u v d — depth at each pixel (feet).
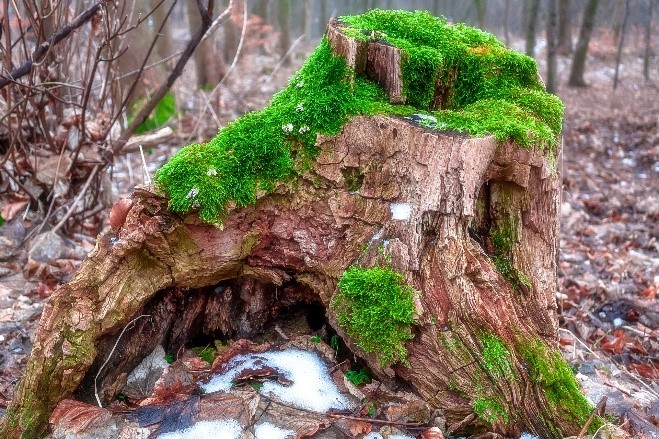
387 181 7.55
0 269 12.81
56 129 14.46
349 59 7.94
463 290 7.26
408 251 7.30
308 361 7.91
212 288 8.31
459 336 7.12
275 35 53.42
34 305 11.55
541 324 7.93
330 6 81.66
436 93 8.80
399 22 9.23
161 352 8.04
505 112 7.92
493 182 7.99
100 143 14.03
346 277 7.32
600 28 66.64
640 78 54.39
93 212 14.98
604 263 17.65
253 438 6.60
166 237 7.43
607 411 8.24
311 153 7.80
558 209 8.30
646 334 12.97
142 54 22.66
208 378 7.51
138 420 6.77
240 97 34.14
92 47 15.26
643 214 23.00
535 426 7.14
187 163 7.46
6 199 14.33
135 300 7.30
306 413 7.02
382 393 7.32
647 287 15.85
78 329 7.05
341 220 7.73
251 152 7.64
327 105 7.68
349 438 6.76
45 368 7.02
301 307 8.81
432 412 7.18
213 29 17.88
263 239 7.93
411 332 7.18
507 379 7.08
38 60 12.28
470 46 9.11
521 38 67.92
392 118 7.54
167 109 25.85
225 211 7.48
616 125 39.24
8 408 7.24
